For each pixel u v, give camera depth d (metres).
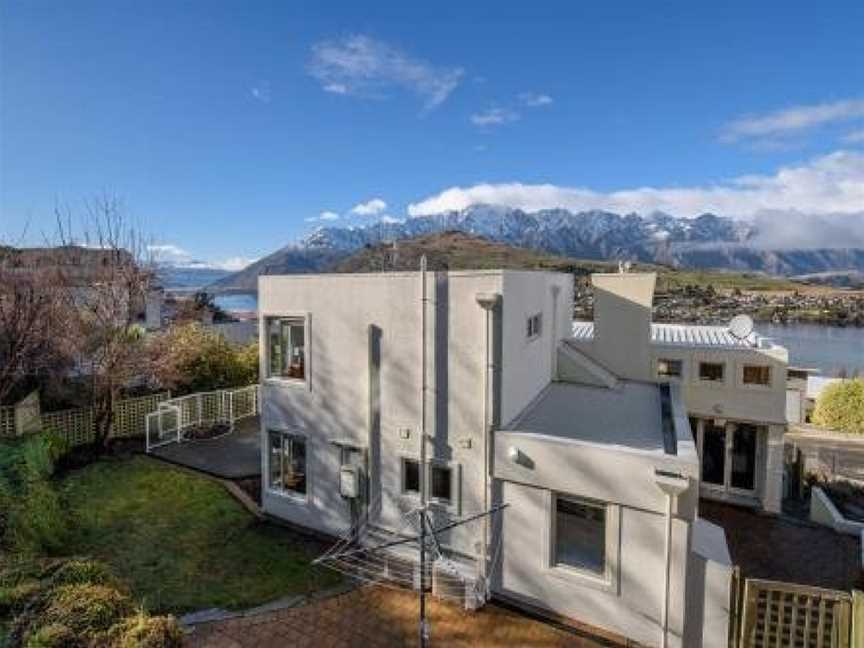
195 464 17.42
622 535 9.02
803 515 15.87
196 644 8.83
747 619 8.13
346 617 9.73
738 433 16.78
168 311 28.02
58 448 17.30
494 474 10.15
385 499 11.60
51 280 19.39
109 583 7.79
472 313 10.25
